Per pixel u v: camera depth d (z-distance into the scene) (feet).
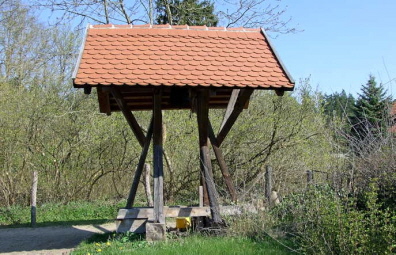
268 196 37.40
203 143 30.89
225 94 36.91
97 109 60.64
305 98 54.90
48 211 50.85
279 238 26.05
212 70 29.27
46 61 67.46
